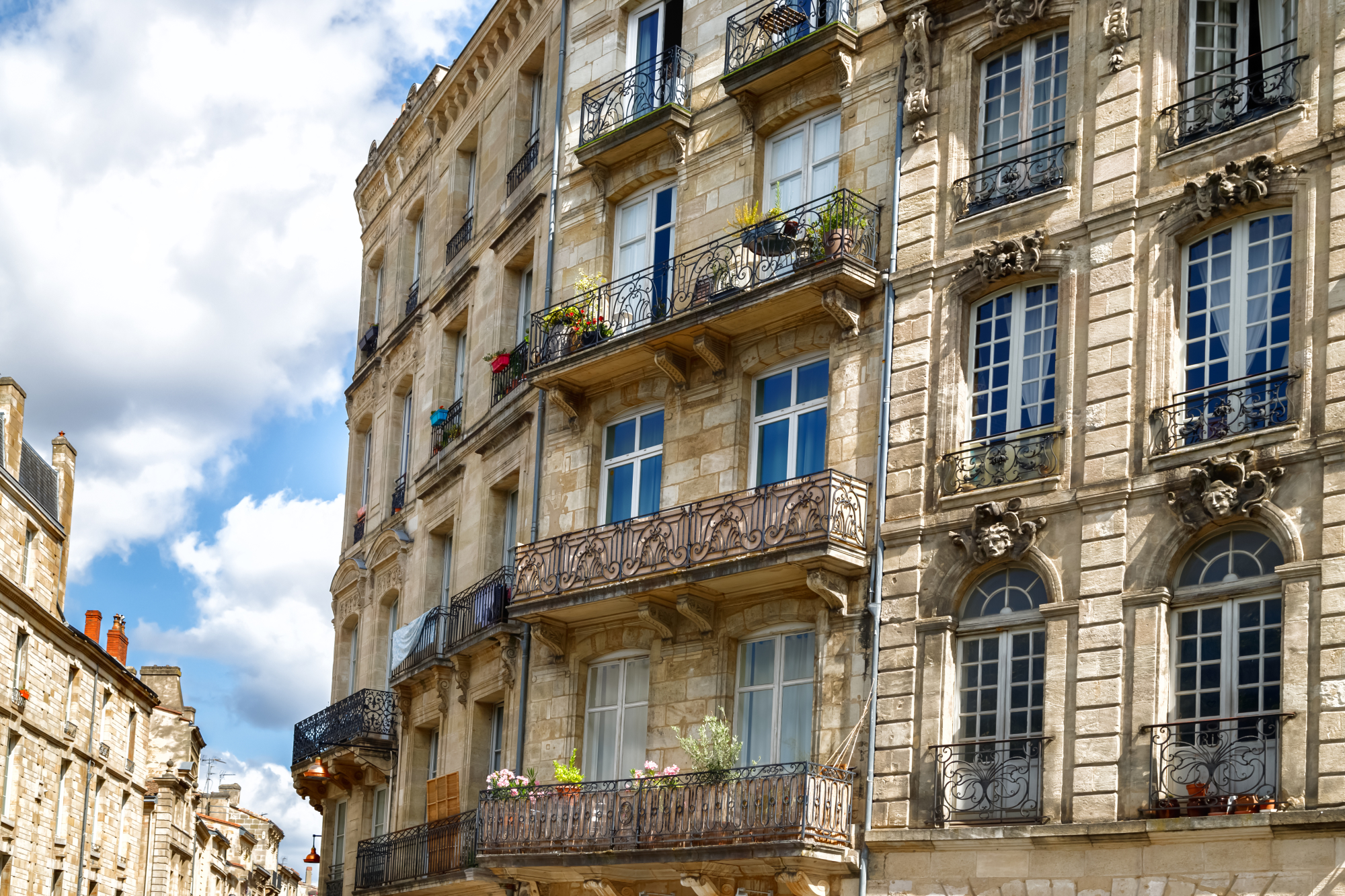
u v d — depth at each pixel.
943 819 22.66
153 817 78.19
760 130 28.73
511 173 36.09
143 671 88.19
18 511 55.34
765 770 25.33
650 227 31.00
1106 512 21.78
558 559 28.70
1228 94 22.03
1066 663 21.78
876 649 24.08
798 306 26.39
